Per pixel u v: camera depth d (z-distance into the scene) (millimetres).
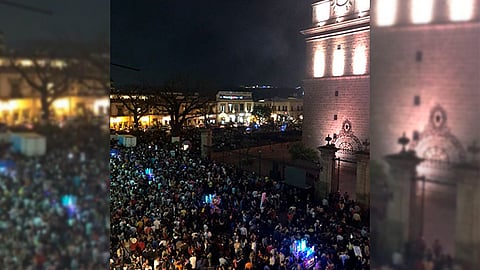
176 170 27062
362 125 34438
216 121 90750
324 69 38438
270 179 28000
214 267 12992
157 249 13367
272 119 93562
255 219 17078
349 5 35719
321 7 38688
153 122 73750
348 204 22141
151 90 59188
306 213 19484
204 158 37531
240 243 14188
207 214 17953
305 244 13883
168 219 16750
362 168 23156
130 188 21266
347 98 35906
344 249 14273
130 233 14898
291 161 39719
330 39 37781
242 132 66000
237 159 41094
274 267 12586
